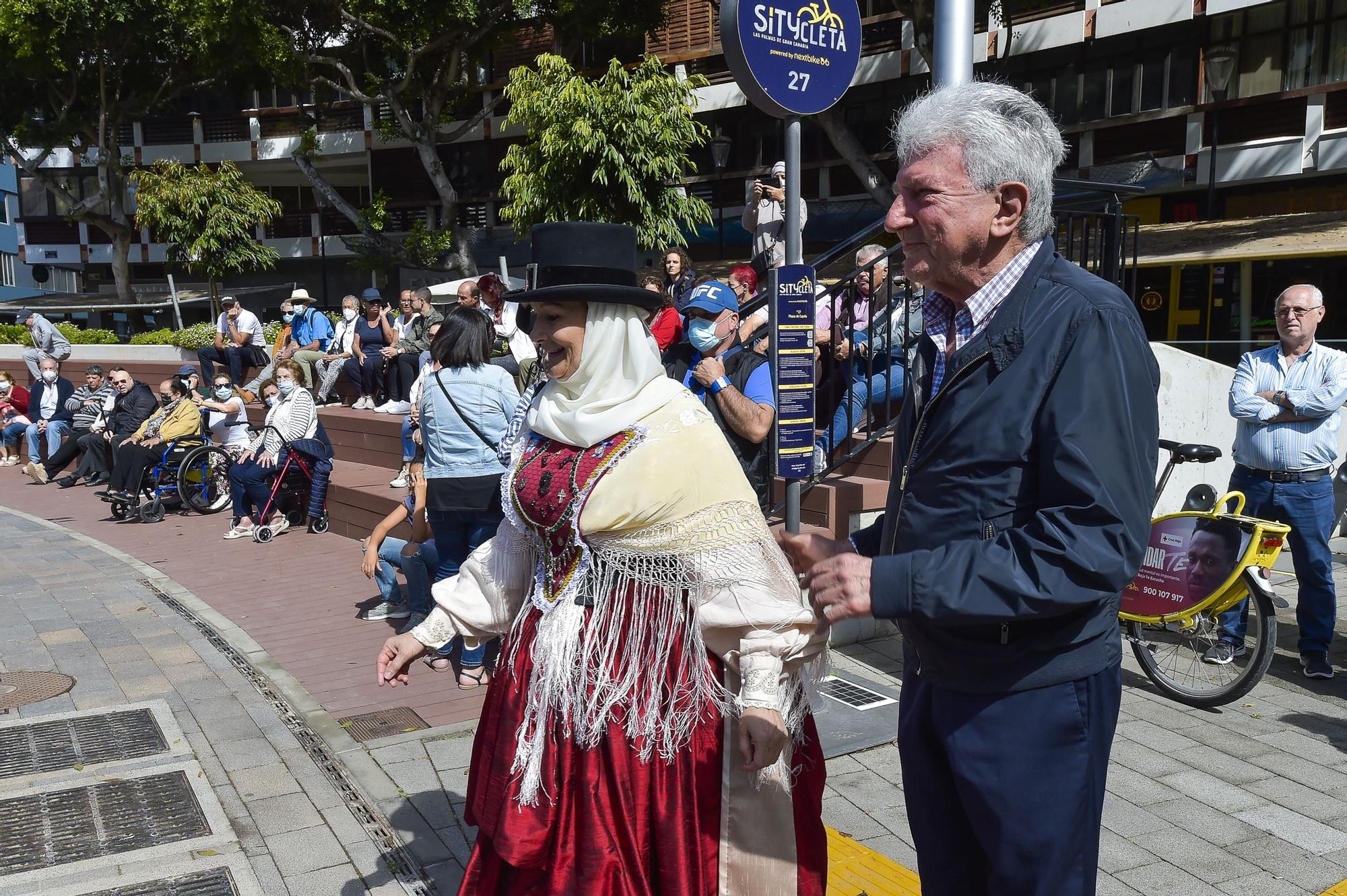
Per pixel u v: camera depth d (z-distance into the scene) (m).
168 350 16.98
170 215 20.02
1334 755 4.12
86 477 13.04
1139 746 4.22
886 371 5.88
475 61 23.05
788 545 2.30
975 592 1.75
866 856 3.36
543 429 2.39
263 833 3.65
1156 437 1.84
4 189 48.00
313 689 5.18
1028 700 1.91
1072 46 21.44
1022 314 1.87
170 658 5.66
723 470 2.28
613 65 16.08
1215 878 3.22
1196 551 4.74
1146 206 21.44
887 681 4.85
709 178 26.34
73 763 4.26
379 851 3.50
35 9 25.84
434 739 4.45
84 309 29.20
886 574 1.80
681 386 2.38
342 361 12.29
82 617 6.51
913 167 1.91
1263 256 13.62
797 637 2.24
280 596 7.05
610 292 2.24
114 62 28.94
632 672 2.21
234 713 4.81
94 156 36.12
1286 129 18.91
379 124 24.84
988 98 1.88
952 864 2.11
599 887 2.14
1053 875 1.92
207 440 11.46
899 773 3.98
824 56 3.72
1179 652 5.15
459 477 5.12
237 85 29.14
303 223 35.28
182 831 3.66
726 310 4.68
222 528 9.70
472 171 30.42
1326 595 5.00
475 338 5.11
